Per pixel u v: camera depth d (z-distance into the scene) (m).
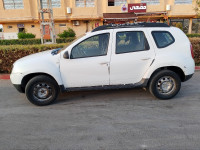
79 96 4.57
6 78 6.25
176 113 3.59
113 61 3.87
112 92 4.77
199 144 2.67
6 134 3.01
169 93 4.14
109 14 21.44
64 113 3.70
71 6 21.48
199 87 5.01
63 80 3.91
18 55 6.47
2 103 4.25
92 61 3.84
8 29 22.25
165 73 3.97
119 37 3.90
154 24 4.09
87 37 3.86
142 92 4.72
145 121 3.32
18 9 21.23
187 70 4.02
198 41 6.91
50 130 3.11
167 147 2.62
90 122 3.34
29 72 3.75
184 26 22.67
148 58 3.92
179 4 21.23
